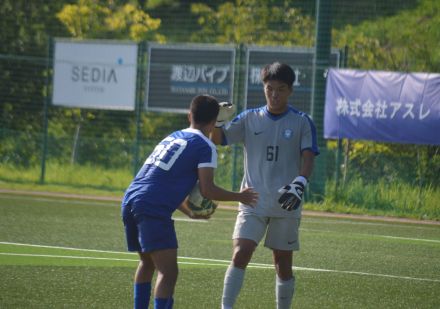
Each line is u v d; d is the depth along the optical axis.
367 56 71.25
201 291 27.42
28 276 28.88
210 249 37.22
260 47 63.47
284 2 84.69
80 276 29.30
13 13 80.81
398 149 62.31
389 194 57.59
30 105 78.75
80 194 61.34
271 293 27.69
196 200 20.70
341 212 56.81
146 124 78.69
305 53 62.53
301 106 62.72
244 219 22.31
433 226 51.53
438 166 59.09
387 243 42.16
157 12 93.19
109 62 66.25
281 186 22.25
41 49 79.94
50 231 41.19
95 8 79.75
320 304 26.44
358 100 56.44
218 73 65.50
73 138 70.00
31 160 69.44
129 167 68.62
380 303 26.97
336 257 36.66
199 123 21.00
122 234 41.09
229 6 84.12
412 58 71.94
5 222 43.91
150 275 21.45
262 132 22.52
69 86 66.94
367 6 85.06
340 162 59.19
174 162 20.31
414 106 55.00
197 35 87.38
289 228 22.34
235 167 60.12
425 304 27.08
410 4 84.31
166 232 20.06
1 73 79.12
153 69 67.38
